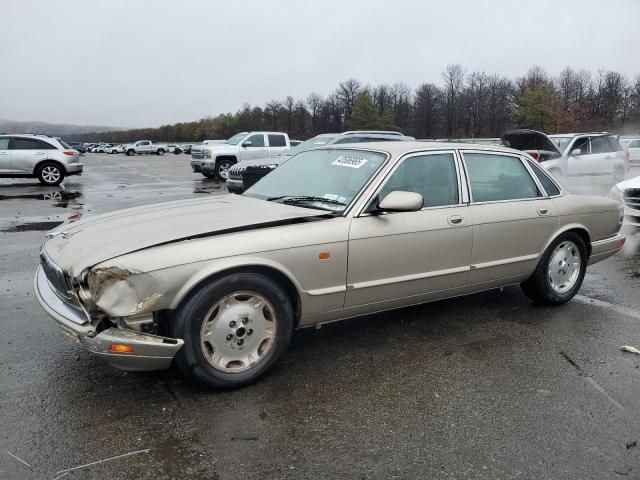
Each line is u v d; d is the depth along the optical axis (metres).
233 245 3.12
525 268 4.55
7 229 8.97
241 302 3.21
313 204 3.82
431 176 4.06
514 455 2.65
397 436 2.80
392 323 4.44
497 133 84.94
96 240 3.23
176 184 18.36
